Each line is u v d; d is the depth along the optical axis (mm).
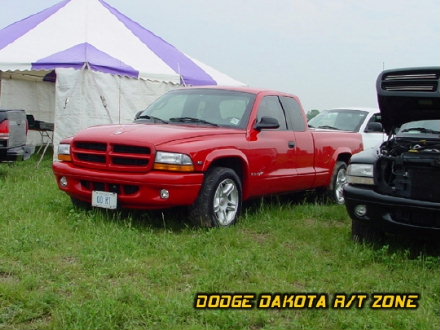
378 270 5012
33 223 5902
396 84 5664
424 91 5508
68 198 7273
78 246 5258
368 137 11102
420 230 5227
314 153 8039
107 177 5984
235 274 4645
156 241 5523
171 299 3984
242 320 3693
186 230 6035
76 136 6465
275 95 7609
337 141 8664
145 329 3545
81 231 5742
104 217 6273
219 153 6172
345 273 4867
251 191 6797
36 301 3832
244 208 7551
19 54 11883
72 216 6250
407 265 5102
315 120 11969
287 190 7555
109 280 4426
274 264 5020
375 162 5543
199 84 14031
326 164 8367
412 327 3742
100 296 3959
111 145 6051
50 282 4297
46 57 11766
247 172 6633
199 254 5145
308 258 5266
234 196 6473
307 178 7875
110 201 5996
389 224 5371
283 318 3859
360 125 11375
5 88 14883
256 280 4543
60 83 11633
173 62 14117
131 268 4656
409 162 5332
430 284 4605
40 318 3682
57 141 11656
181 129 6336
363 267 5113
